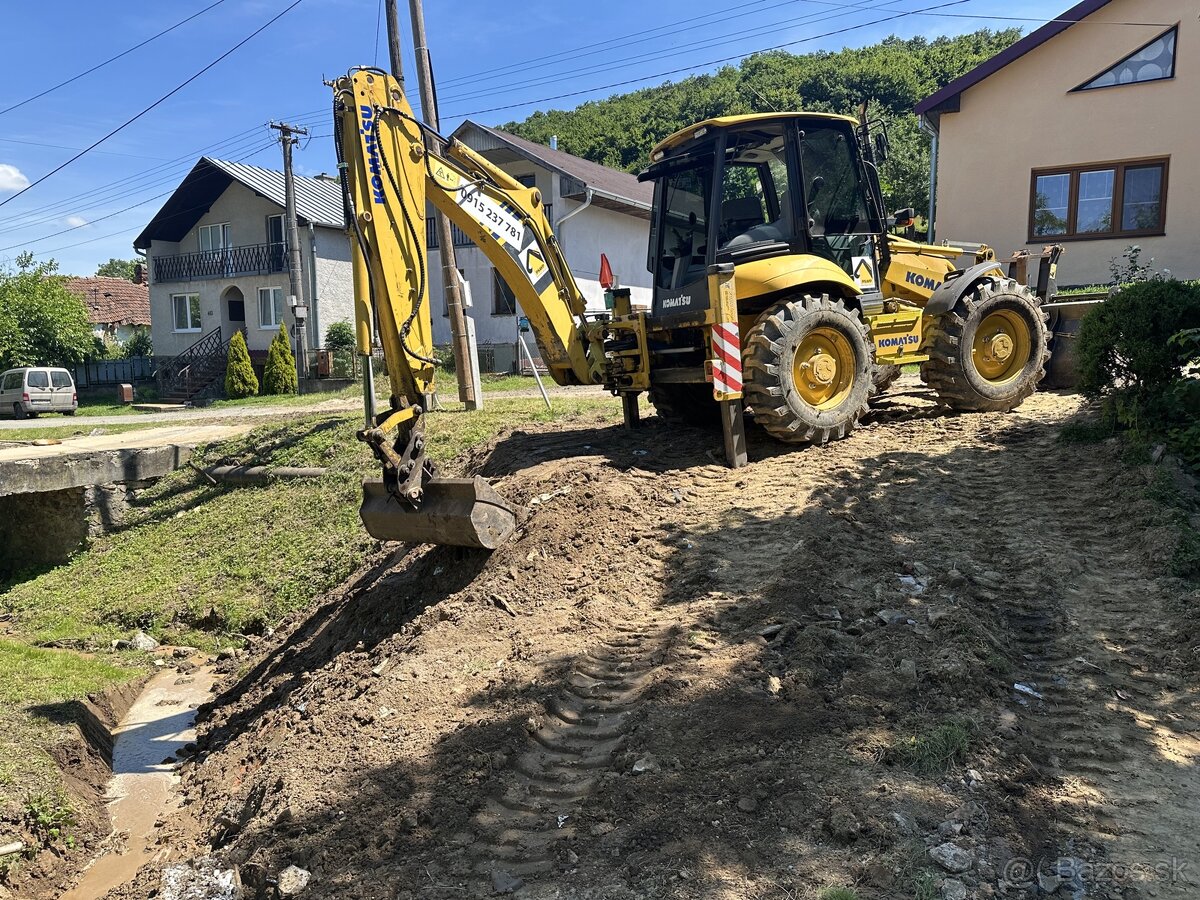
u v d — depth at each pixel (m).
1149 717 3.94
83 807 5.62
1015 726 3.84
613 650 4.97
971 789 3.43
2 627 10.11
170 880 4.04
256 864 3.84
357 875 3.56
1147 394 6.52
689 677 4.41
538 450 8.44
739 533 6.04
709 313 7.16
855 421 7.78
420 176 6.10
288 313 29.03
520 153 22.83
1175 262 14.48
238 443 12.99
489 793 3.91
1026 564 5.31
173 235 31.84
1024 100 15.24
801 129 7.70
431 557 6.94
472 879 3.39
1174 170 14.31
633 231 26.44
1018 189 15.46
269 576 9.59
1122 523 5.63
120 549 11.45
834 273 7.60
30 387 24.22
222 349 29.83
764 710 4.04
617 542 6.26
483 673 4.97
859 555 5.48
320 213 28.11
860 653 4.42
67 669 8.10
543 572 6.02
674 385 8.82
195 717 7.36
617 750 4.02
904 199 26.36
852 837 3.17
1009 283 8.50
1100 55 14.62
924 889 2.90
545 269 7.85
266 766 4.97
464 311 12.65
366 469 10.92
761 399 7.20
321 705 5.58
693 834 3.33
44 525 12.10
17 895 4.79
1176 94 14.19
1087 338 6.84
